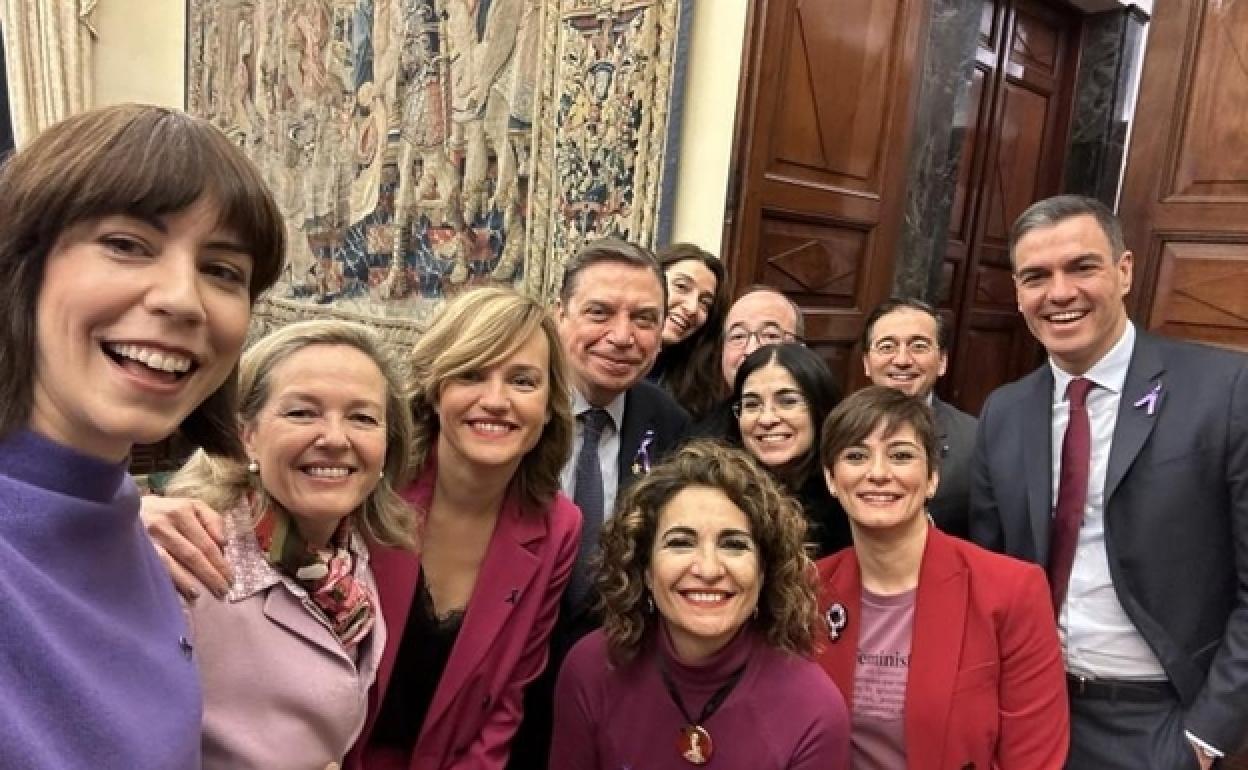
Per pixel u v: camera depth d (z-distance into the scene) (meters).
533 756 2.02
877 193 3.61
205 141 0.82
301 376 1.38
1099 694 1.94
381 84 4.82
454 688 1.70
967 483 2.58
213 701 1.28
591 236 3.67
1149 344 1.96
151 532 1.24
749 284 3.17
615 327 2.23
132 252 0.77
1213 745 1.78
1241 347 2.45
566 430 1.84
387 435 1.57
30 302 0.76
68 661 0.74
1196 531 1.85
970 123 4.59
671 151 3.37
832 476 1.86
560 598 1.94
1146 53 2.64
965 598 1.77
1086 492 1.97
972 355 5.03
